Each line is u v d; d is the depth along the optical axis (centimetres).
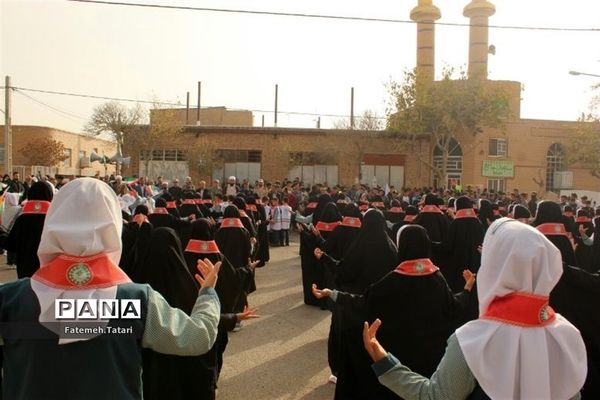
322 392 562
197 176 3612
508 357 204
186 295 414
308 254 939
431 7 4541
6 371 208
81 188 218
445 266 844
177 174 3662
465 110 3322
